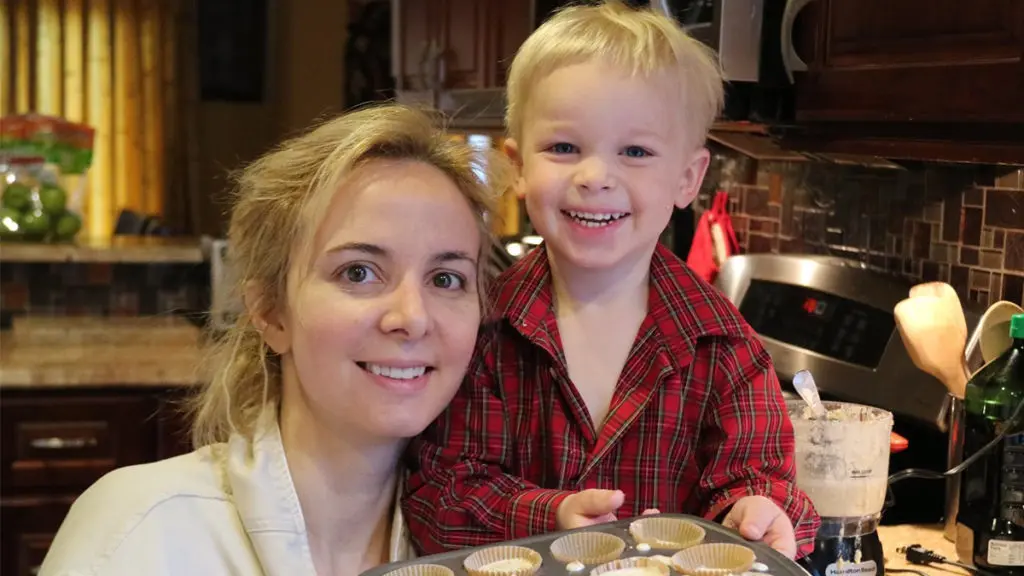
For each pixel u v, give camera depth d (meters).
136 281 2.80
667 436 1.05
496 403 1.06
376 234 0.90
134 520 0.94
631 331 1.08
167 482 0.97
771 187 1.85
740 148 1.76
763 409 1.04
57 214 2.77
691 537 0.84
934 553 1.19
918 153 1.18
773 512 0.90
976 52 1.07
